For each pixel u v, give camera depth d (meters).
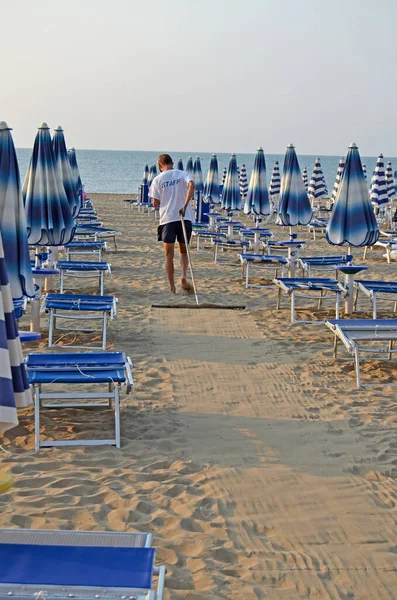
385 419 5.29
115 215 26.97
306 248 17.67
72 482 4.06
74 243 12.25
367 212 8.97
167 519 3.68
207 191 25.02
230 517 3.74
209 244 17.58
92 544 2.51
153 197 9.86
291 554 3.39
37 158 8.60
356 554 3.41
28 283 5.04
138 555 2.33
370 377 6.35
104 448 4.60
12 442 4.67
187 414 5.28
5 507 3.72
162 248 16.45
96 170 101.25
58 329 7.68
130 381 4.73
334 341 6.93
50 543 2.50
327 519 3.74
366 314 9.04
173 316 8.59
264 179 16.58
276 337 7.73
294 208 12.66
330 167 142.12
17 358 2.67
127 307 9.05
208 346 7.26
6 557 2.31
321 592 3.09
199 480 4.16
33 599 2.13
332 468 4.39
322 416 5.32
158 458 4.46
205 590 3.04
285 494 4.02
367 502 3.95
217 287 10.86
